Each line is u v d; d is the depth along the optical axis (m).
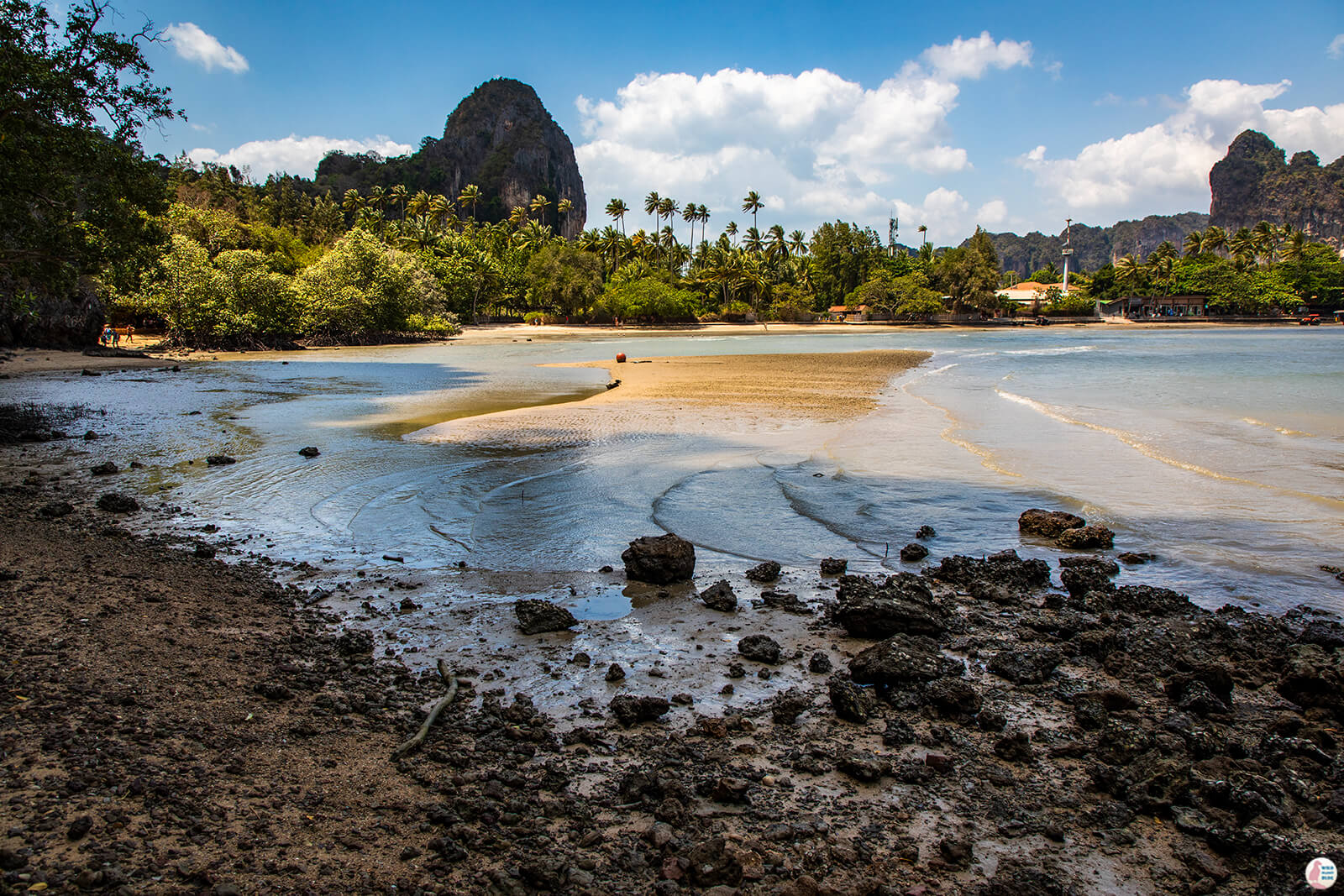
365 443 16.91
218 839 3.71
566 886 3.56
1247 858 3.94
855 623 6.94
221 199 122.38
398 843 3.83
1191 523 10.70
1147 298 149.25
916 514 11.27
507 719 5.32
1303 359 47.03
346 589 8.05
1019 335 94.88
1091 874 3.83
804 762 4.79
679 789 4.38
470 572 8.68
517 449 16.08
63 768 4.20
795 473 13.81
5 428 18.41
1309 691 5.71
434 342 74.12
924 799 4.45
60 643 5.96
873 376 34.88
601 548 9.62
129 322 65.75
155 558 8.82
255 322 56.53
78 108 19.17
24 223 19.36
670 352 56.91
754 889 3.58
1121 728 5.02
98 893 3.23
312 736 4.89
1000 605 7.91
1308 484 12.95
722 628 7.14
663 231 152.25
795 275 156.12
